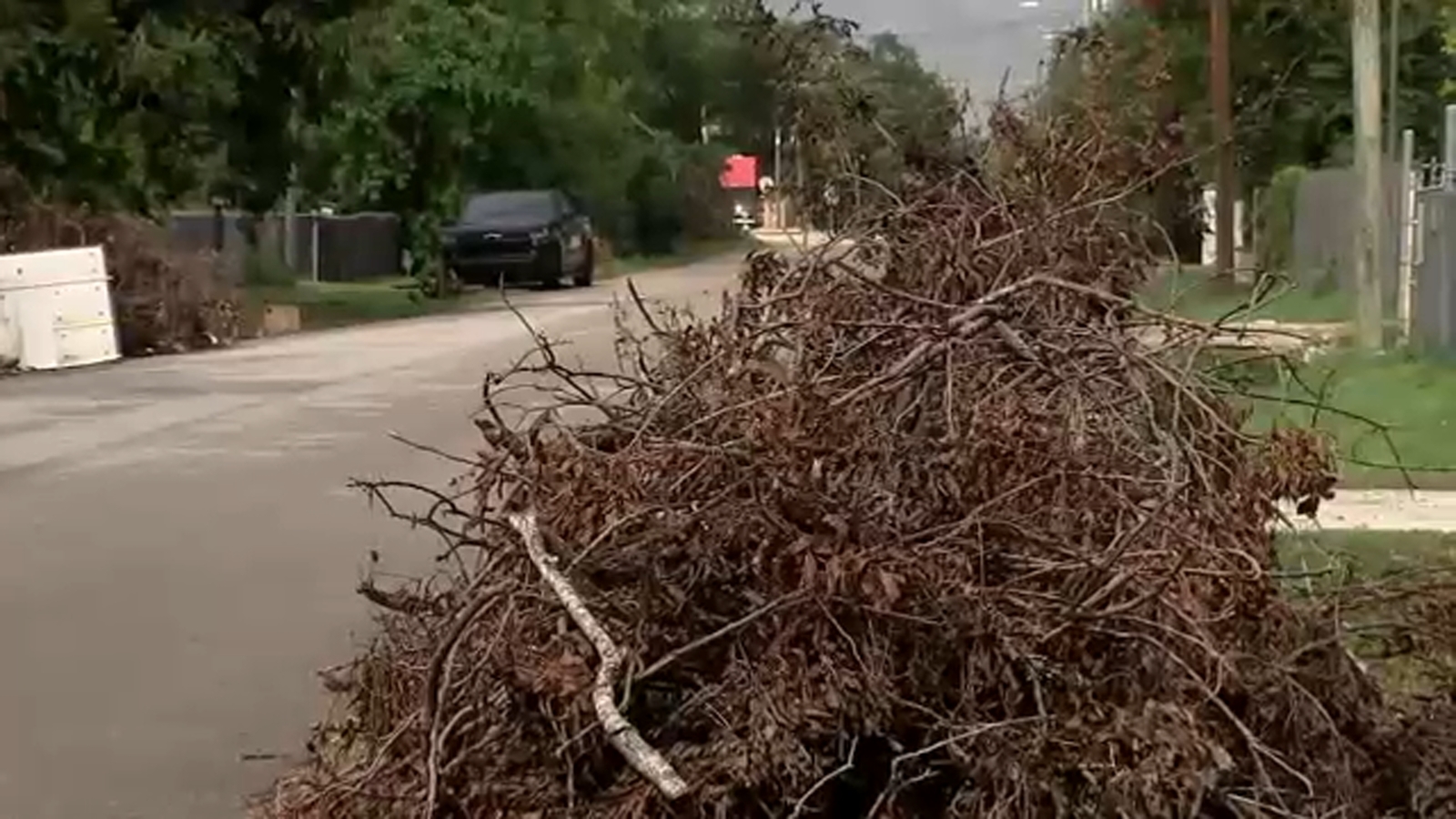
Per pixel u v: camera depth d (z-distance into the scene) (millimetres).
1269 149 36875
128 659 8039
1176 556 4883
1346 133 36344
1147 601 4801
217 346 24547
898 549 4832
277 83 31453
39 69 27578
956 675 4789
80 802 6266
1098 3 31344
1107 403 5578
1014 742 4582
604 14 51500
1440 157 34875
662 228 60531
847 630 4754
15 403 17672
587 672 4762
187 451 14133
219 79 30078
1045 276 5891
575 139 50281
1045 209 7180
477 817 4863
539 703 4875
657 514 5008
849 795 4887
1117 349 5684
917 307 5961
